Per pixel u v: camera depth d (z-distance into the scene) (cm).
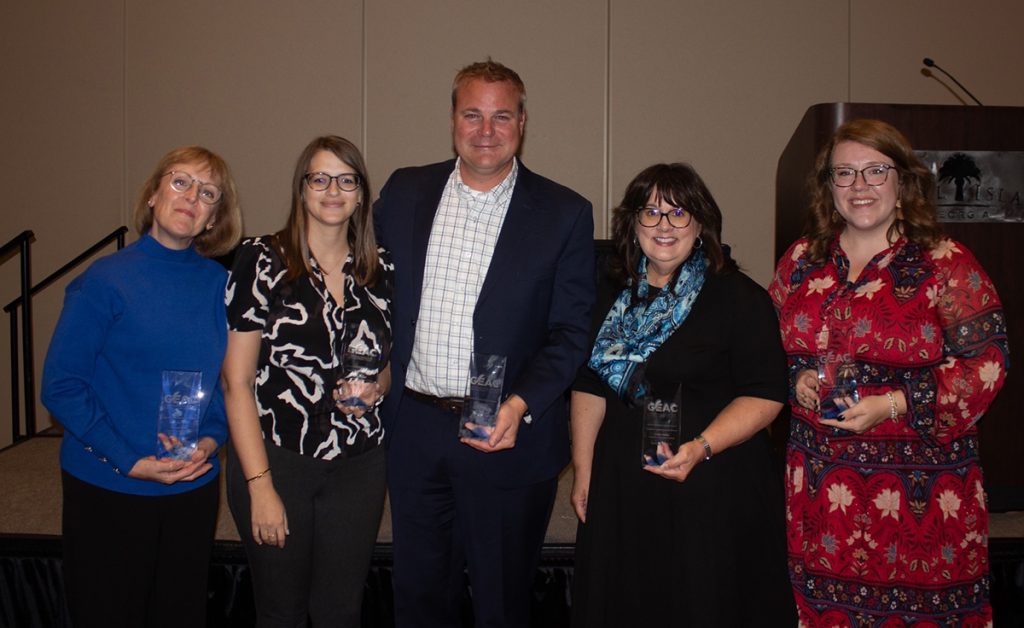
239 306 178
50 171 523
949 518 175
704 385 183
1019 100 510
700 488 177
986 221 262
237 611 264
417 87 510
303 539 185
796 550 186
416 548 206
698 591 173
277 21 512
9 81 521
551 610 267
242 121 515
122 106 518
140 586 174
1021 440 264
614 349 188
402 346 201
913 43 508
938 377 173
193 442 169
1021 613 255
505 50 509
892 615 176
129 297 170
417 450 202
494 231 204
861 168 180
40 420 528
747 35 507
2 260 527
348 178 182
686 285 184
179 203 174
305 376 182
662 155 511
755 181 511
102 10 516
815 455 184
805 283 192
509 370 200
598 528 185
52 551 265
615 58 509
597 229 513
